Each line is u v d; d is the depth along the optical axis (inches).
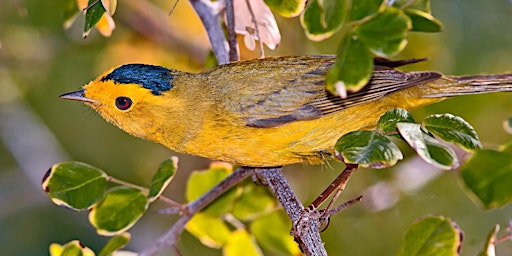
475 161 288.8
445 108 529.0
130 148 593.0
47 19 590.9
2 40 589.9
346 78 282.0
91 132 592.1
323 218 390.3
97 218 386.0
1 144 616.1
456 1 522.9
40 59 595.8
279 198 400.2
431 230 333.4
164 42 605.9
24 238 589.3
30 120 595.8
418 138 294.4
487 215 520.7
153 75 398.9
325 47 559.8
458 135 304.5
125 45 606.5
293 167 562.9
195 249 577.6
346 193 541.6
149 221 609.6
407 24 284.2
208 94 398.9
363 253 530.6
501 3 518.6
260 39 418.9
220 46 444.1
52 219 594.2
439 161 287.7
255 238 482.0
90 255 373.1
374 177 540.7
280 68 402.9
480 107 530.0
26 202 584.4
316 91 394.6
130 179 590.2
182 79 402.3
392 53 282.4
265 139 394.6
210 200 409.4
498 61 522.9
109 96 395.5
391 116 319.0
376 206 532.4
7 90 601.0
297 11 347.3
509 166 286.0
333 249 533.0
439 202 527.5
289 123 392.5
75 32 593.6
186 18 608.7
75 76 595.2
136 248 591.5
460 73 526.0
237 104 394.6
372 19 286.0
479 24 521.7
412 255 334.6
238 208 454.0
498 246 521.7
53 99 595.2
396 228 529.7
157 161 597.3
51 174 377.4
